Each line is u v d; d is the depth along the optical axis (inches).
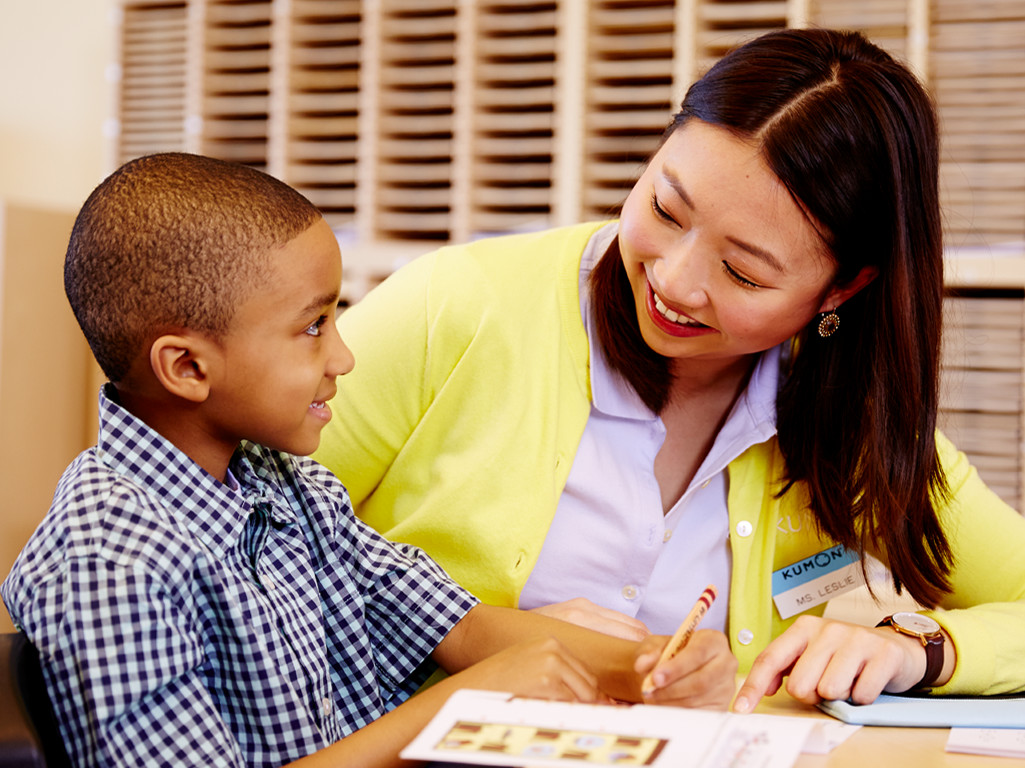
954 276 71.2
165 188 34.5
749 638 47.5
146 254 34.0
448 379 47.0
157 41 92.9
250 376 35.3
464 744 27.4
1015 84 73.5
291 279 35.3
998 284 73.7
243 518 36.9
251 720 35.3
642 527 46.6
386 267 84.4
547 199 82.0
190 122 89.4
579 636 39.1
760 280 39.4
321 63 87.4
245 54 89.0
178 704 31.8
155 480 35.4
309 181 87.8
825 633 39.6
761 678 38.7
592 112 81.7
